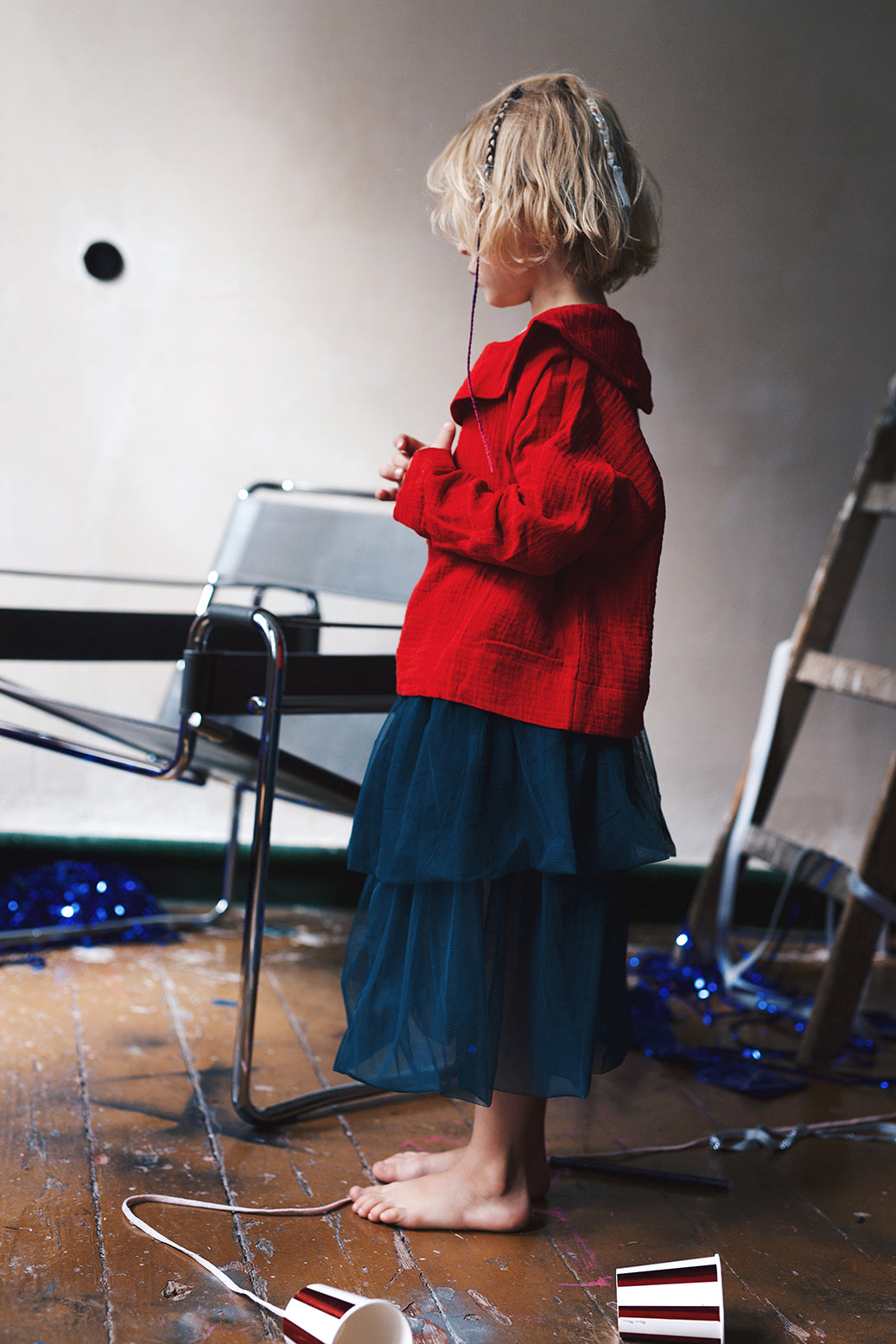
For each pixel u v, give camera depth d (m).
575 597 1.21
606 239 1.23
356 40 2.62
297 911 2.68
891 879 1.96
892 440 2.34
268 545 2.38
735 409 2.81
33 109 2.54
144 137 2.58
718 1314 1.00
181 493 2.66
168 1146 1.42
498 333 2.74
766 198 2.78
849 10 2.77
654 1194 1.41
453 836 1.17
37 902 2.37
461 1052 1.16
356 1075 1.25
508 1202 1.27
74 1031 1.80
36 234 2.57
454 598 1.23
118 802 2.67
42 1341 1.00
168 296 2.62
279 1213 1.26
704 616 2.83
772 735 2.33
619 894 1.29
